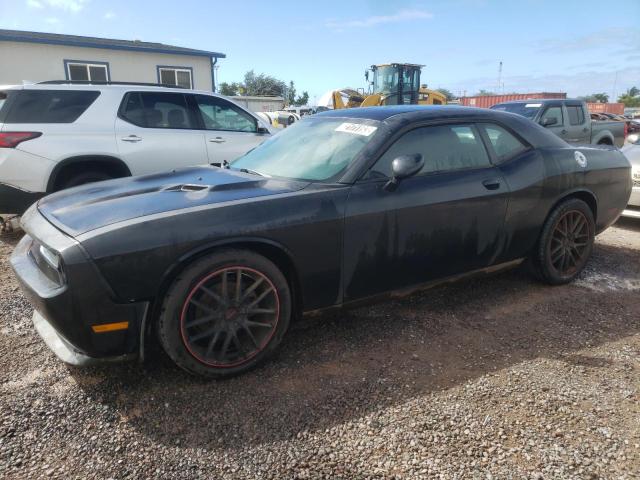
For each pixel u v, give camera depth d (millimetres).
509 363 2939
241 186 3016
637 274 4555
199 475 2055
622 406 2516
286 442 2248
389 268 3172
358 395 2609
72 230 2463
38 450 2193
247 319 2754
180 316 2527
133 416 2430
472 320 3529
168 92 6438
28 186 5398
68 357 2541
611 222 4543
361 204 2986
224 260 2605
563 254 4109
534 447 2215
